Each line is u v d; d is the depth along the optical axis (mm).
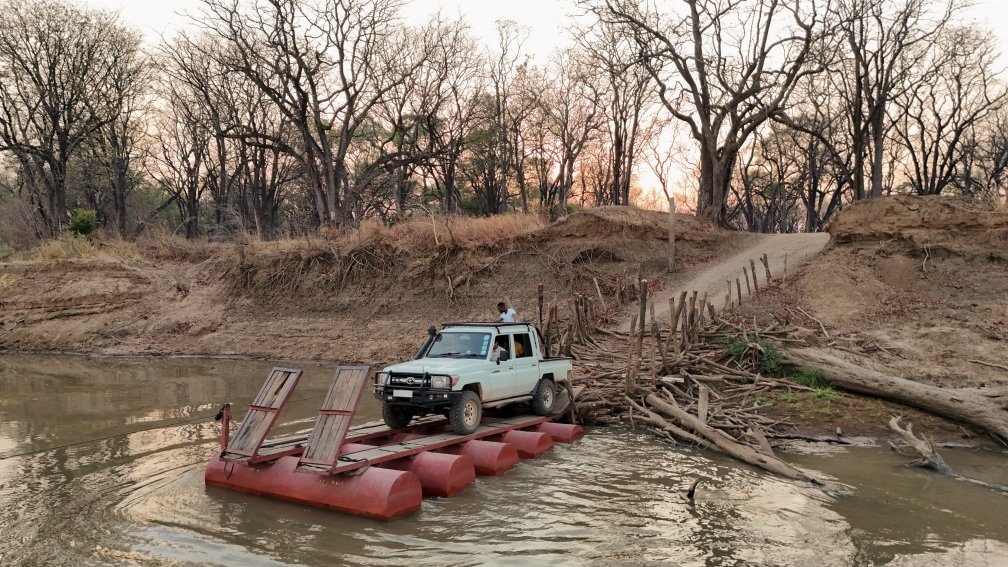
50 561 6020
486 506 7770
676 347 14617
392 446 8984
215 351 24484
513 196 60500
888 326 16688
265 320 26719
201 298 29016
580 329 17828
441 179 55000
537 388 11945
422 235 28578
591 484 8672
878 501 7945
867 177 54594
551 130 52062
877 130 36844
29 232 42344
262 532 6840
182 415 13266
